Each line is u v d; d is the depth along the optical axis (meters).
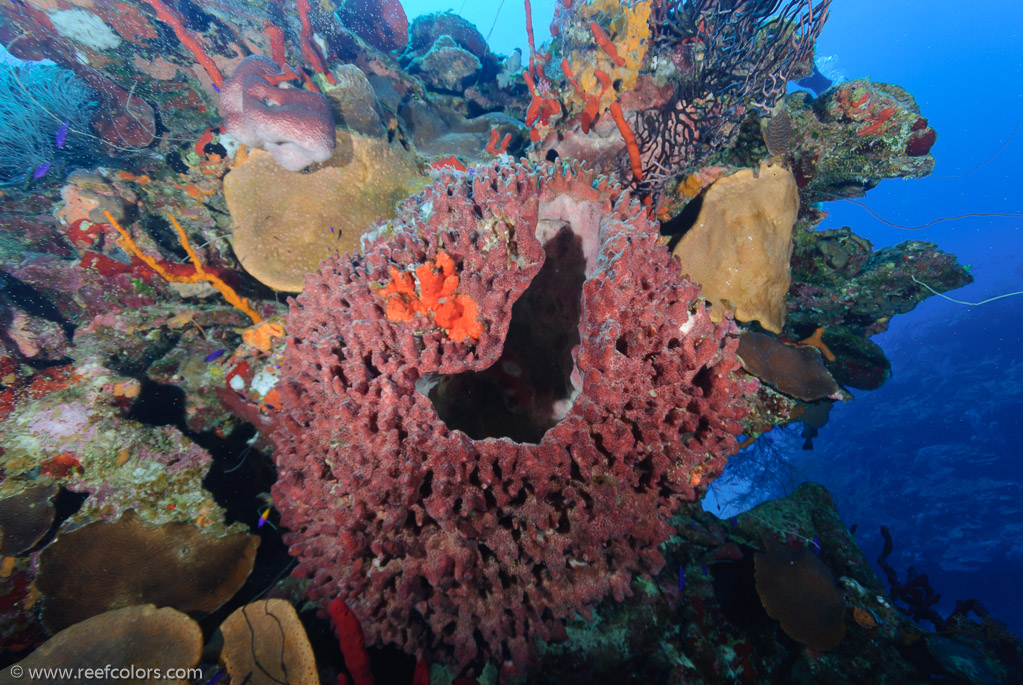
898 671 3.23
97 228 3.92
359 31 8.99
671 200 4.58
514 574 1.89
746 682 2.97
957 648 3.63
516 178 2.24
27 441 2.74
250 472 3.39
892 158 4.63
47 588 2.44
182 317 3.88
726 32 4.18
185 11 4.71
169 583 2.60
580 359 1.92
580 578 1.99
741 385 2.15
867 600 3.57
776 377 3.97
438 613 1.94
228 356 3.63
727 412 2.03
